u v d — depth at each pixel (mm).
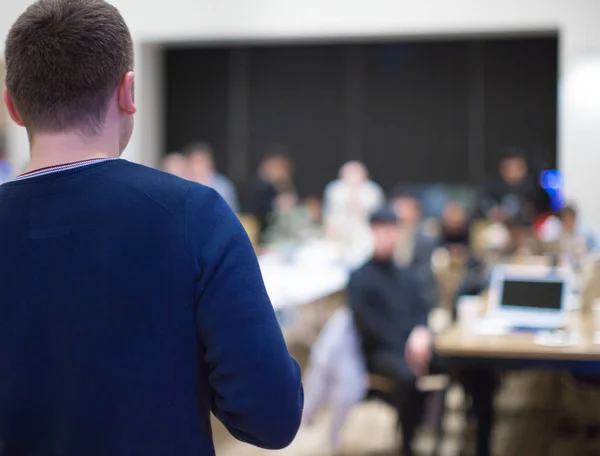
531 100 9859
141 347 1055
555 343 3051
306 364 6102
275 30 7703
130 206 1078
